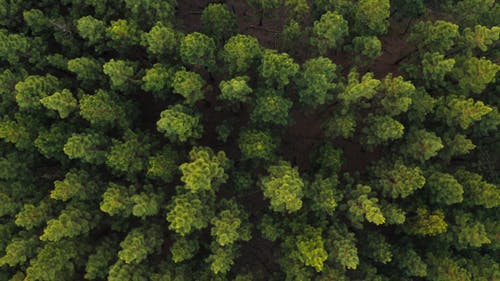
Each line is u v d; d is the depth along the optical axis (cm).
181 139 2291
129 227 2488
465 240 2398
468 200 2466
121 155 2272
